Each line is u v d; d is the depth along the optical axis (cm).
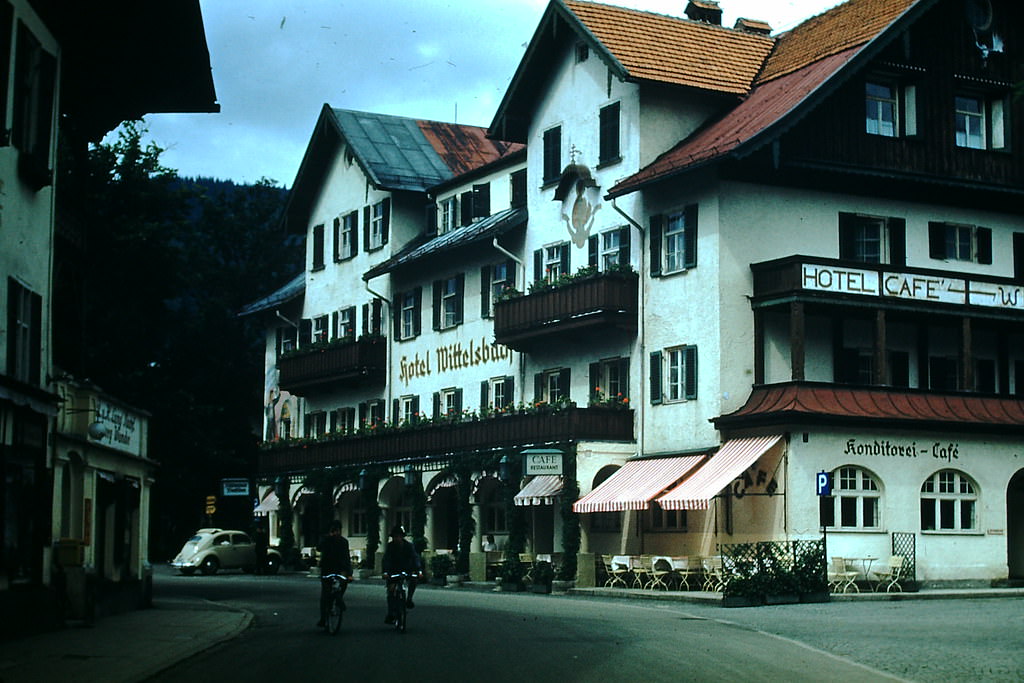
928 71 4038
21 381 2302
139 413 3203
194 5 2698
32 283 2455
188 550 5722
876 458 3644
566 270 4556
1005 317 3934
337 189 6303
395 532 2452
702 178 3925
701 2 4862
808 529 3531
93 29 2789
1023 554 4075
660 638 2239
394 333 5725
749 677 1669
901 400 3734
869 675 1700
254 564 5862
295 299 6675
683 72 4253
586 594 3884
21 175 2364
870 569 3600
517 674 1703
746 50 4488
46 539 2419
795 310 3672
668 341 4044
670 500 3641
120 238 5922
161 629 2473
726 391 3809
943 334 4119
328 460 5878
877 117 4012
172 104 3177
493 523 4988
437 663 1847
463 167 6034
